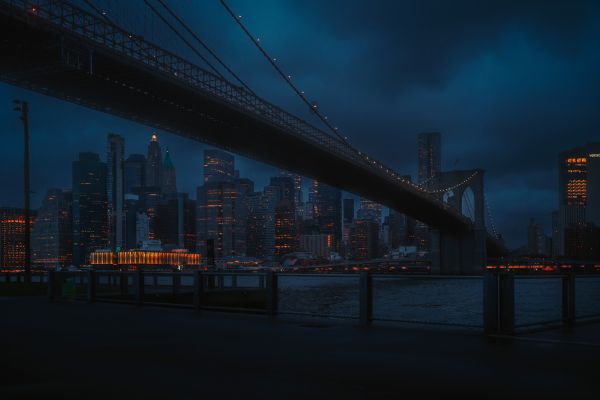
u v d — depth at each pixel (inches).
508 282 418.0
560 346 363.6
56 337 413.1
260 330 444.8
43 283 1425.9
